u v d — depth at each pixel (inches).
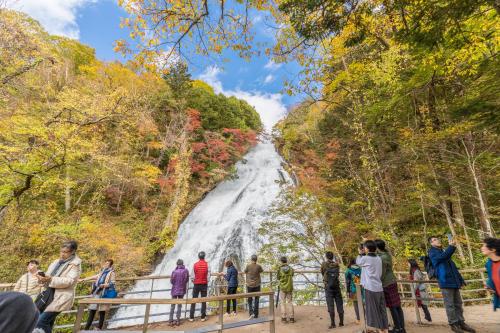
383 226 399.2
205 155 938.1
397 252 366.9
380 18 229.5
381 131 429.1
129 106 528.7
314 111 706.8
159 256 641.0
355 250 458.6
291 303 249.9
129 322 456.8
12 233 398.6
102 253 457.4
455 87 320.5
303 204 396.5
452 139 334.0
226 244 633.0
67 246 139.1
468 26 207.6
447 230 422.0
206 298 132.8
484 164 359.3
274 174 995.3
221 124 1085.8
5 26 357.4
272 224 396.8
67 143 352.8
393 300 170.4
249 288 260.4
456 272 176.7
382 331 153.3
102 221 576.1
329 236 427.5
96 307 218.7
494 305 131.5
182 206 766.5
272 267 372.8
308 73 282.5
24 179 333.7
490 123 256.1
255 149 1350.9
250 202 800.3
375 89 369.1
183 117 869.8
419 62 261.6
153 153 855.1
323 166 538.6
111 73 735.7
